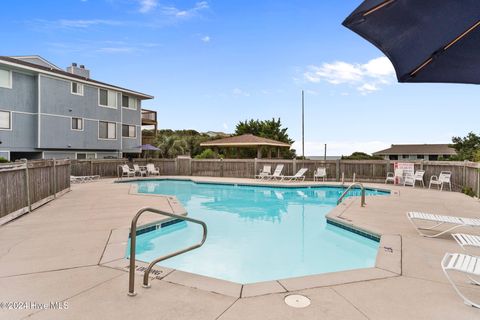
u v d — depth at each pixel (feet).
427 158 115.34
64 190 38.70
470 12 7.75
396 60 9.00
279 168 59.00
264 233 25.25
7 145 59.26
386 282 11.94
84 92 71.72
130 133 85.30
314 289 11.30
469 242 13.70
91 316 9.29
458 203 32.01
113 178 61.62
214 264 18.30
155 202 31.22
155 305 9.98
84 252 15.28
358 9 7.70
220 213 33.42
